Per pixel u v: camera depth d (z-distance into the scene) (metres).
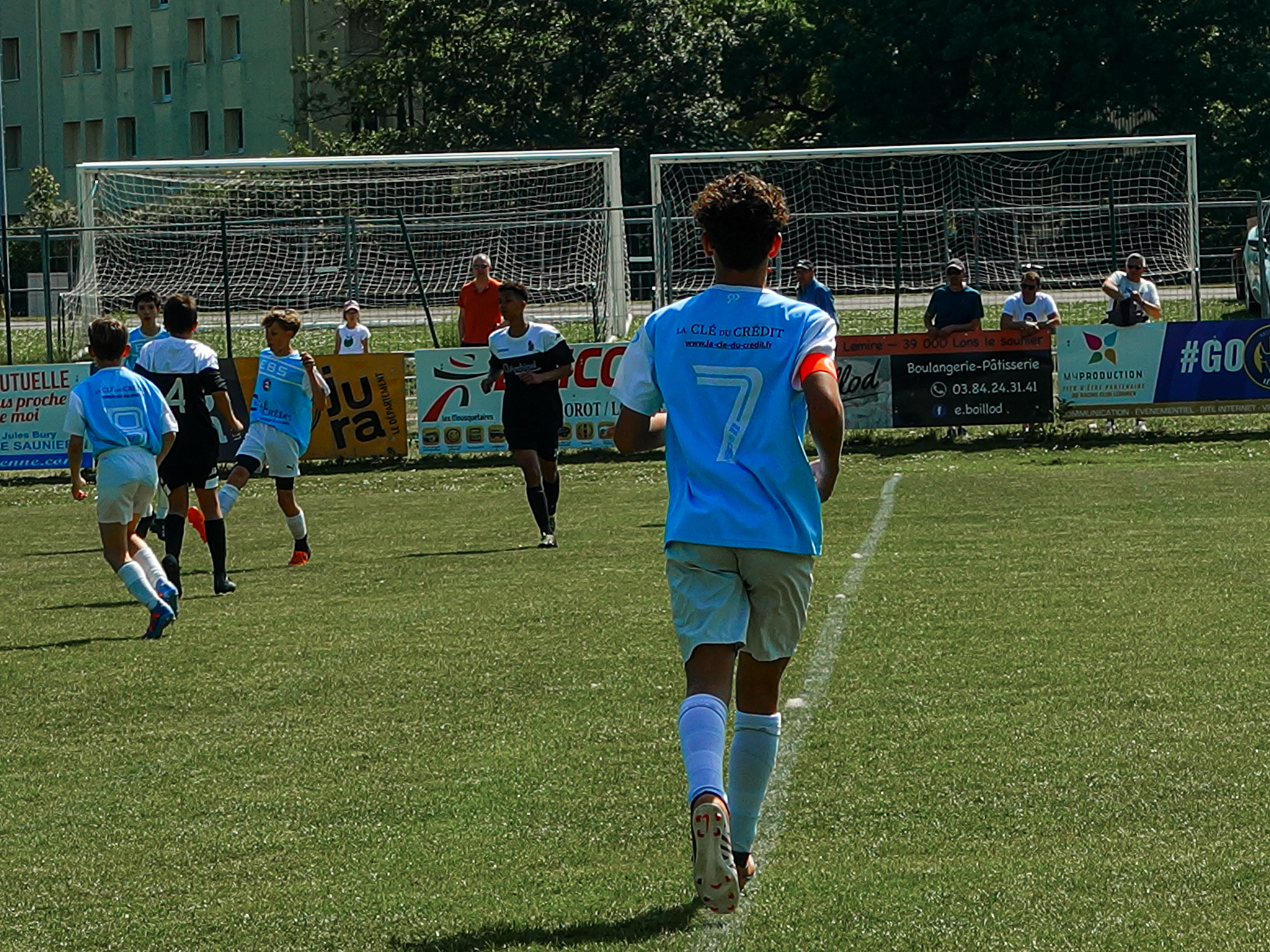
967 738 14.36
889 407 47.16
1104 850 11.27
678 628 10.20
